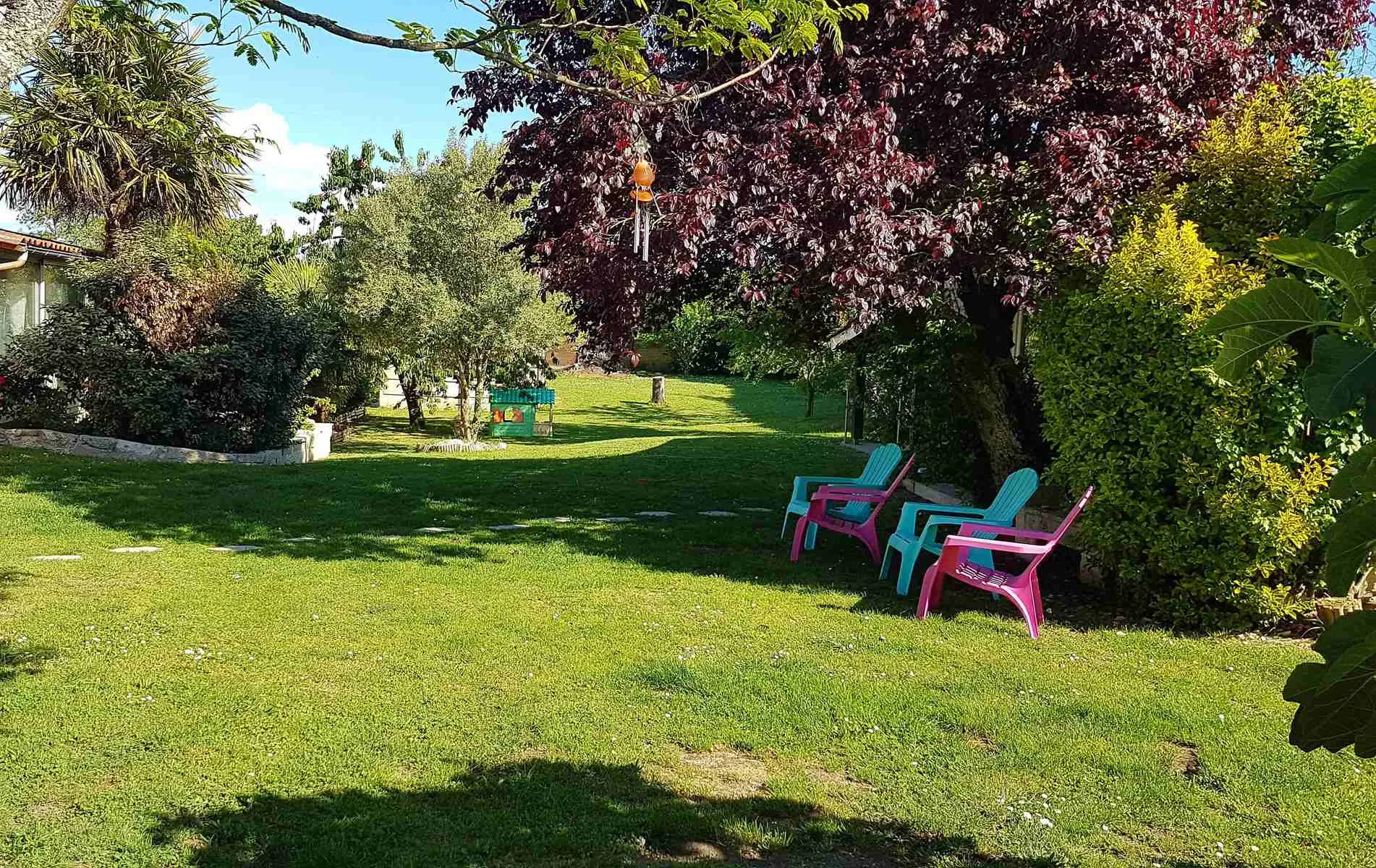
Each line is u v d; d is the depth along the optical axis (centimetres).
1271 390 582
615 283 810
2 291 1602
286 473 1343
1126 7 716
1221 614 621
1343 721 141
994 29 729
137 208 1599
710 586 722
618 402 3478
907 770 395
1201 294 600
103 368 1433
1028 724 447
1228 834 343
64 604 617
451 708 450
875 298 707
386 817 341
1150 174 735
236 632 566
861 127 696
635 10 757
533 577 736
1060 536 630
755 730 434
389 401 3130
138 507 1002
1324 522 576
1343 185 136
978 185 770
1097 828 346
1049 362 692
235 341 1521
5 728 409
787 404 3438
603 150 759
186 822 335
